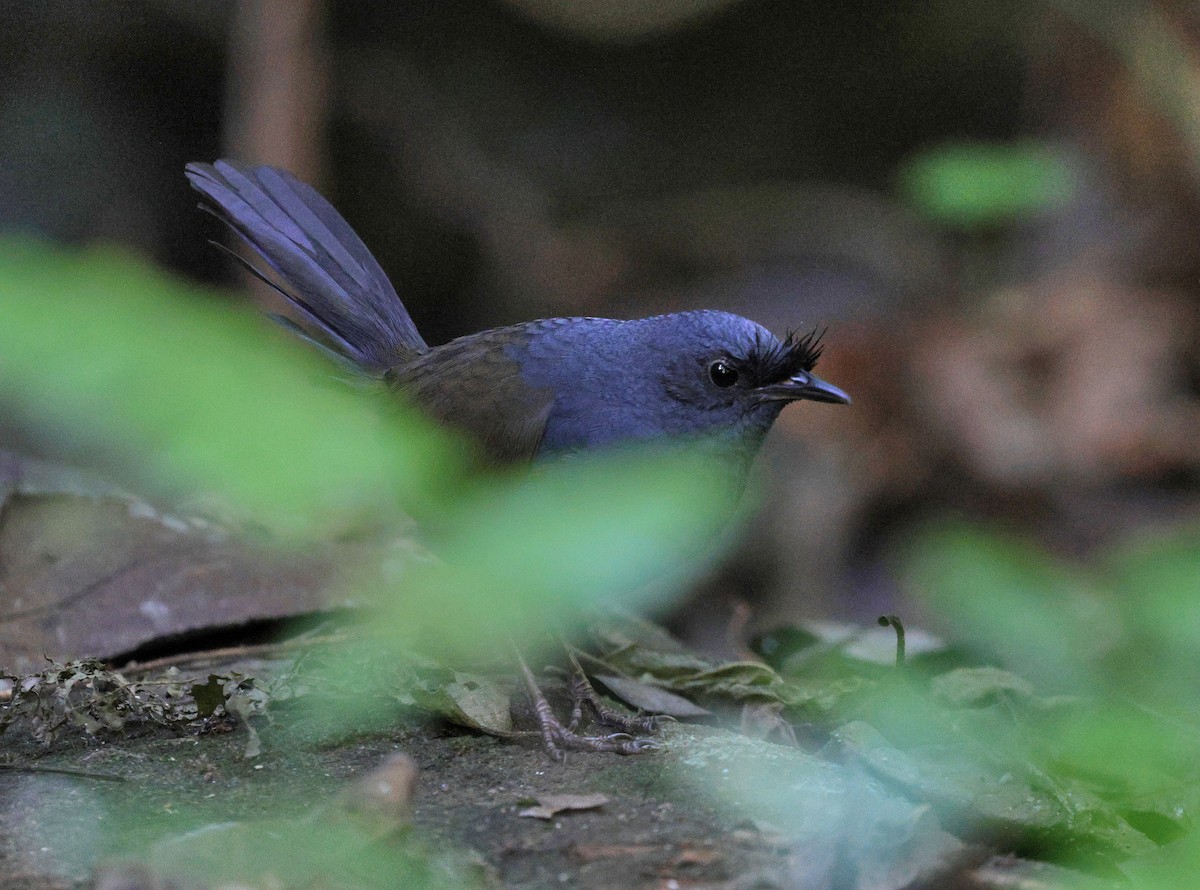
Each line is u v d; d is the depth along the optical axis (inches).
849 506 703.1
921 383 732.0
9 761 284.5
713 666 354.6
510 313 949.2
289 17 797.2
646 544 179.2
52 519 395.5
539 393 361.4
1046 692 343.3
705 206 985.5
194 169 458.9
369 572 400.8
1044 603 305.1
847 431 727.1
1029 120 759.1
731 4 982.4
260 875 205.5
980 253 895.7
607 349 363.6
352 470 100.9
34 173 853.8
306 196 461.4
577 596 279.6
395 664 324.5
